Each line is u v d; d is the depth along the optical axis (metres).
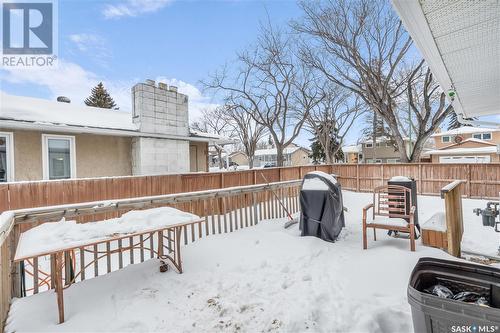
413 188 4.72
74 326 2.33
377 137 28.95
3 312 2.35
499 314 1.50
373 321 2.37
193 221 3.20
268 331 2.32
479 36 1.96
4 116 6.52
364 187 12.31
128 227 2.85
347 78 14.19
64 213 3.50
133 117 9.17
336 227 4.71
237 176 9.27
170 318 2.48
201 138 10.84
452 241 3.68
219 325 2.40
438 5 1.60
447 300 1.64
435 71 2.64
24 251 2.22
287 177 11.38
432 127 12.98
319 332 2.29
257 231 5.07
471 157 20.52
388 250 3.78
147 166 9.11
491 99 3.58
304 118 17.97
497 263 3.84
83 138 8.03
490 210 4.43
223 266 3.53
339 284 3.05
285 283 3.10
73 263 3.05
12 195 5.15
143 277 3.21
